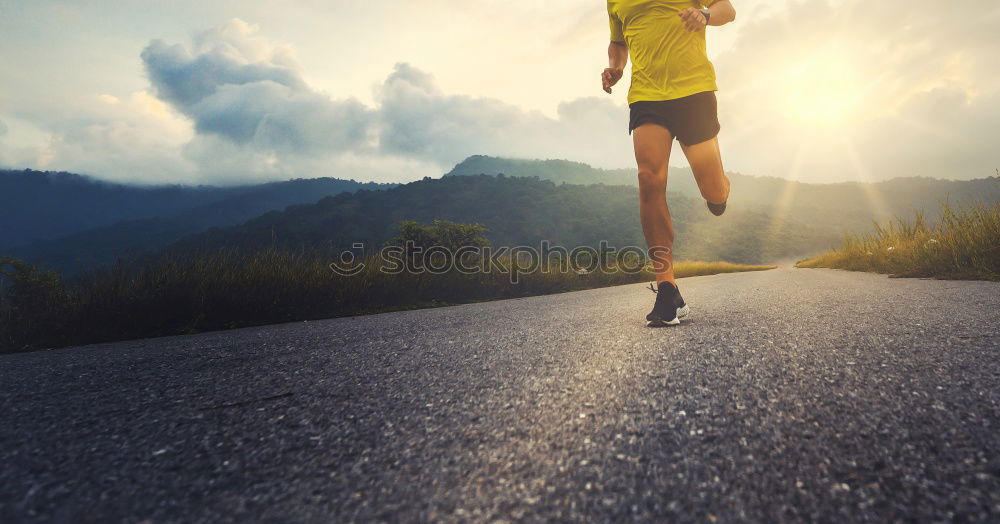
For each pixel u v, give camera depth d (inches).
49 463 32.2
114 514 25.1
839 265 346.0
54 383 60.7
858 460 27.7
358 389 50.5
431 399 45.1
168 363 74.2
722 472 27.3
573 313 120.3
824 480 25.7
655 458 29.5
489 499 25.7
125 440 36.6
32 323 124.3
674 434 33.0
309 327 129.6
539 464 29.7
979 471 25.4
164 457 32.9
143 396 51.1
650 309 117.6
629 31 93.6
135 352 91.8
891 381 41.8
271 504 25.9
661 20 87.9
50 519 24.5
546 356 62.4
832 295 121.2
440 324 113.4
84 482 29.0
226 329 146.6
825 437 31.0
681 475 27.2
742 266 954.7
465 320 120.6
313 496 26.7
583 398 42.2
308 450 33.6
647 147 88.2
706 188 93.4
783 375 45.8
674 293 84.6
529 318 114.0
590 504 24.6
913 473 25.8
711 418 35.5
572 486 26.7
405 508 25.1
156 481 29.0
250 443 35.4
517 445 32.8
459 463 30.4
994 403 34.9
